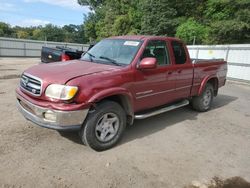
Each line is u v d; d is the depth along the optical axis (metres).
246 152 4.53
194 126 5.71
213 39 23.94
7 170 3.44
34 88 3.90
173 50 5.52
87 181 3.33
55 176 3.39
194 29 26.95
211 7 27.41
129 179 3.44
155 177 3.53
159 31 29.91
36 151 4.01
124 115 4.41
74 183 3.27
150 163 3.89
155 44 5.10
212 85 7.15
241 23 22.03
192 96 6.44
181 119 6.16
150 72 4.80
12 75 11.76
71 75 3.88
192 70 6.03
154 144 4.59
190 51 18.56
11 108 6.08
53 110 3.65
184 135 5.13
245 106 8.09
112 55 4.95
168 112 6.71
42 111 3.73
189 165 3.92
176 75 5.51
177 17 30.94
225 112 7.12
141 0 35.03
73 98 3.68
